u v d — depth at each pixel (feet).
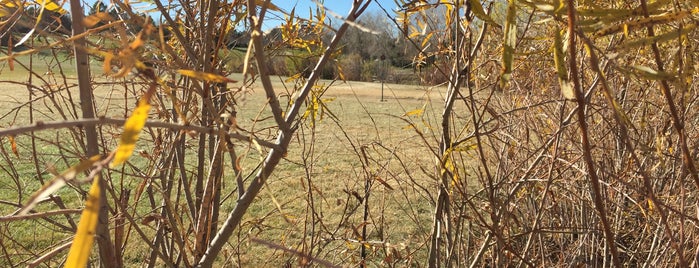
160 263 10.11
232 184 14.87
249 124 19.27
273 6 3.21
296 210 12.93
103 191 3.13
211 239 4.88
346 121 27.99
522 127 7.69
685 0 2.84
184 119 2.46
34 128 1.63
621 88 7.05
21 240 11.60
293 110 3.50
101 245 3.17
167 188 5.56
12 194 13.62
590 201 6.50
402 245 6.35
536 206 8.08
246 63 2.55
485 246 5.51
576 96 2.41
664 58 4.68
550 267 7.88
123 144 1.61
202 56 4.02
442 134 5.45
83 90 3.00
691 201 6.57
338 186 14.64
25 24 2.84
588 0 2.79
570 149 6.66
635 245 8.51
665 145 6.42
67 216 4.71
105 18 2.18
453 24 5.21
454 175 5.37
